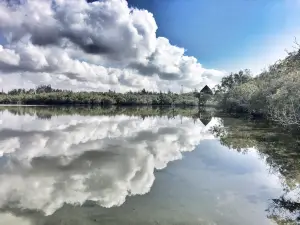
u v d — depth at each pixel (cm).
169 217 761
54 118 4416
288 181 1104
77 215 772
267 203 875
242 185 1055
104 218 752
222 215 779
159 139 2206
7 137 2242
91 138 2233
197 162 1426
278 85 3139
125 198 905
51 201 882
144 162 1416
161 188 1009
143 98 13488
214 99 8694
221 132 2606
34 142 2009
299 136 2255
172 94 13588
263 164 1379
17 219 750
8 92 15925
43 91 15962
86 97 13462
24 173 1207
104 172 1227
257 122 3497
